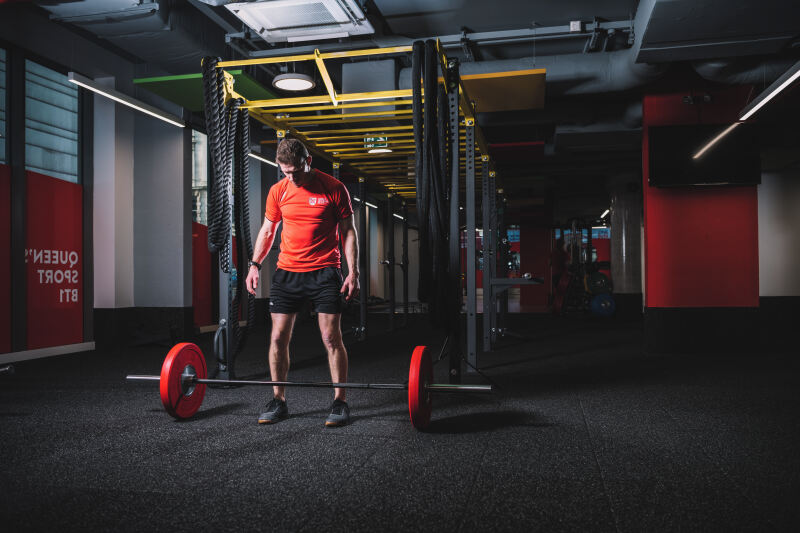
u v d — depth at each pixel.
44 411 2.88
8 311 4.77
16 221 4.85
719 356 5.05
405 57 5.26
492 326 6.02
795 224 7.75
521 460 2.07
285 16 3.88
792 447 2.23
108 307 6.19
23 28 4.93
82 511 1.62
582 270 10.77
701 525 1.52
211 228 3.33
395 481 1.86
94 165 6.20
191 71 5.27
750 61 4.58
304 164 2.40
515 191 11.72
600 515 1.58
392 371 4.21
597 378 3.90
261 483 1.84
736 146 5.17
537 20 4.64
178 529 1.50
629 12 4.48
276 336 2.61
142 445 2.27
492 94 4.99
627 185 9.83
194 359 2.75
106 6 4.03
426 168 2.88
